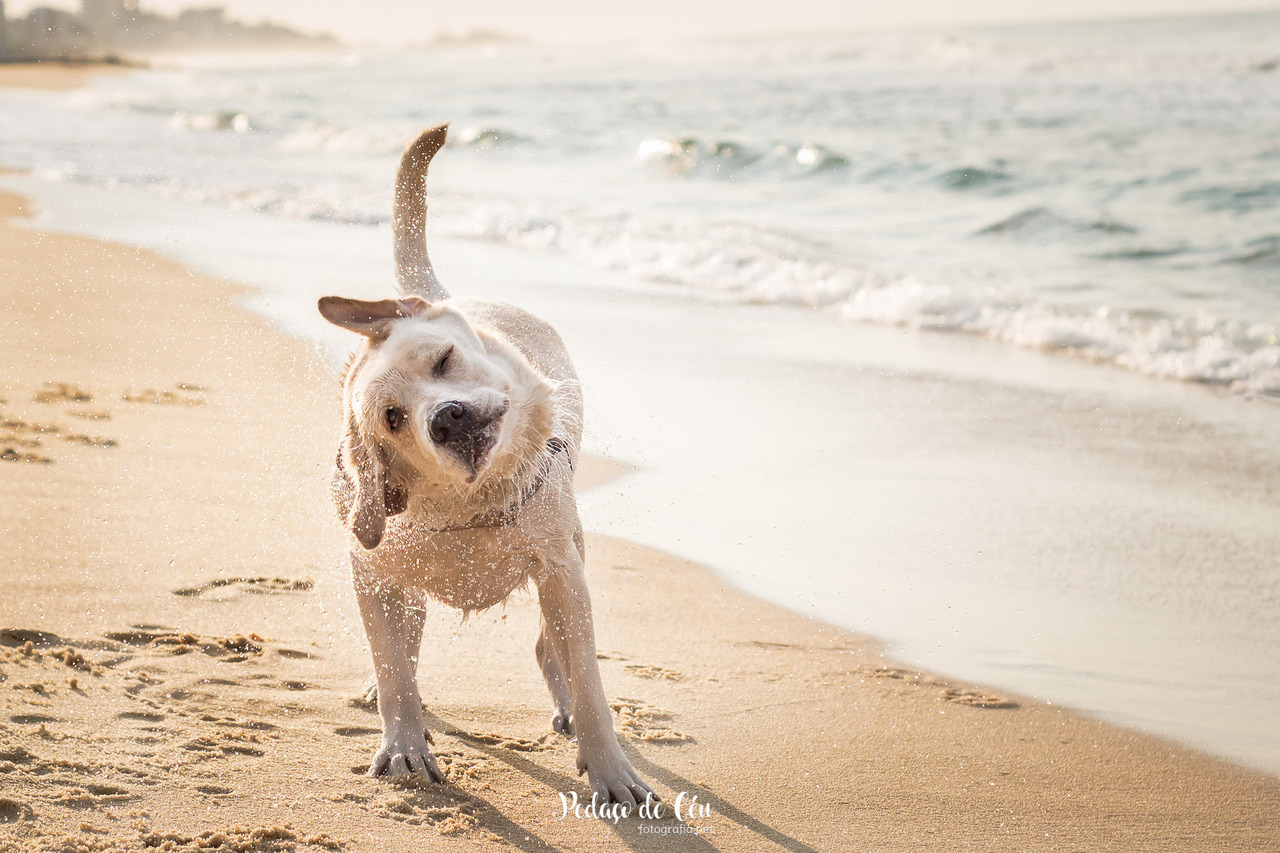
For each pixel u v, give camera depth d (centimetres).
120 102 4316
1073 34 4906
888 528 600
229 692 405
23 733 354
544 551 359
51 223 1488
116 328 915
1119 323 985
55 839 296
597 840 330
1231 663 462
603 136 2330
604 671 455
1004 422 766
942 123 2314
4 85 5769
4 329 903
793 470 679
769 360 901
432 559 353
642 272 1212
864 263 1232
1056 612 510
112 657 420
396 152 2381
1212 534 587
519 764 378
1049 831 346
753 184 1798
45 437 664
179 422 695
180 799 327
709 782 371
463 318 339
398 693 369
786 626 499
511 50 16012
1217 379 863
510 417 326
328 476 610
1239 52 3322
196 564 510
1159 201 1484
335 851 310
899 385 844
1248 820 355
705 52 5572
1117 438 737
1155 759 393
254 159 2297
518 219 1445
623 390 816
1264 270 1162
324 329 916
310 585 499
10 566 493
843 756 392
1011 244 1321
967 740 406
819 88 3197
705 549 577
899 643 484
